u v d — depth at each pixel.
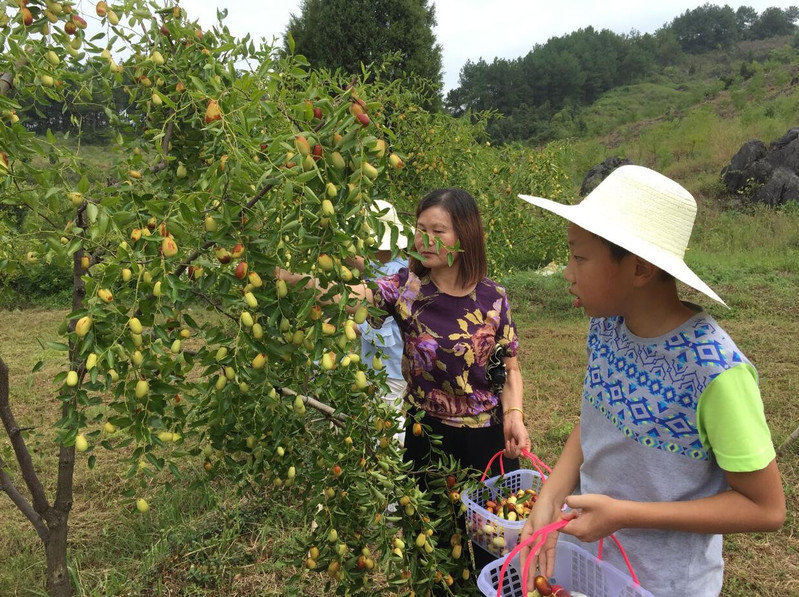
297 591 2.96
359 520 2.08
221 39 2.28
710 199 14.98
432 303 2.34
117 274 1.44
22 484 4.27
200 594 3.04
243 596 3.05
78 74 1.98
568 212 1.56
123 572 3.23
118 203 1.60
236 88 1.61
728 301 8.52
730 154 18.23
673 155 20.30
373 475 1.97
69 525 3.75
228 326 1.80
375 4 16.03
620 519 1.44
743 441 1.36
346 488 2.03
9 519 3.88
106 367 1.48
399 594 2.73
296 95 1.91
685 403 1.45
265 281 1.61
